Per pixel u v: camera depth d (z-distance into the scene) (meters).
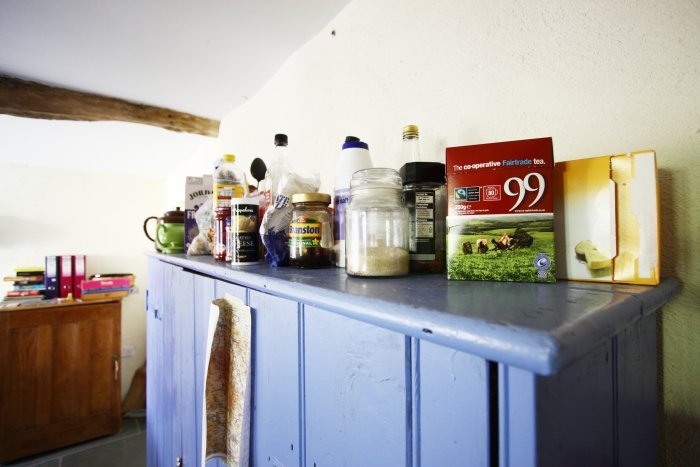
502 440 0.25
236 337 0.62
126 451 2.36
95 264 3.10
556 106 0.57
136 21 1.07
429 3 0.77
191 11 1.02
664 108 0.47
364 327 0.37
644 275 0.40
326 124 1.07
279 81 1.34
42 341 2.29
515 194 0.44
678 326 0.46
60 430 2.33
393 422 0.34
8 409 2.18
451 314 0.27
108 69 1.37
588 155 0.53
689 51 0.45
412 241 0.57
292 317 0.48
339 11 1.02
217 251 0.91
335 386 0.41
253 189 1.12
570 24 0.55
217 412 0.63
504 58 0.63
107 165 2.88
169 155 2.57
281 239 0.71
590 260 0.43
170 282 1.08
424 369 0.31
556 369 0.20
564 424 0.26
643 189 0.40
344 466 0.39
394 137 0.84
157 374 1.28
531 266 0.43
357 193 0.54
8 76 1.43
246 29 1.10
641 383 0.42
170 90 1.55
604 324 0.26
